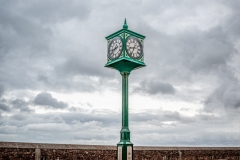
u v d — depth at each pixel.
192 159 24.06
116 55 13.45
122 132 12.86
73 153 17.95
